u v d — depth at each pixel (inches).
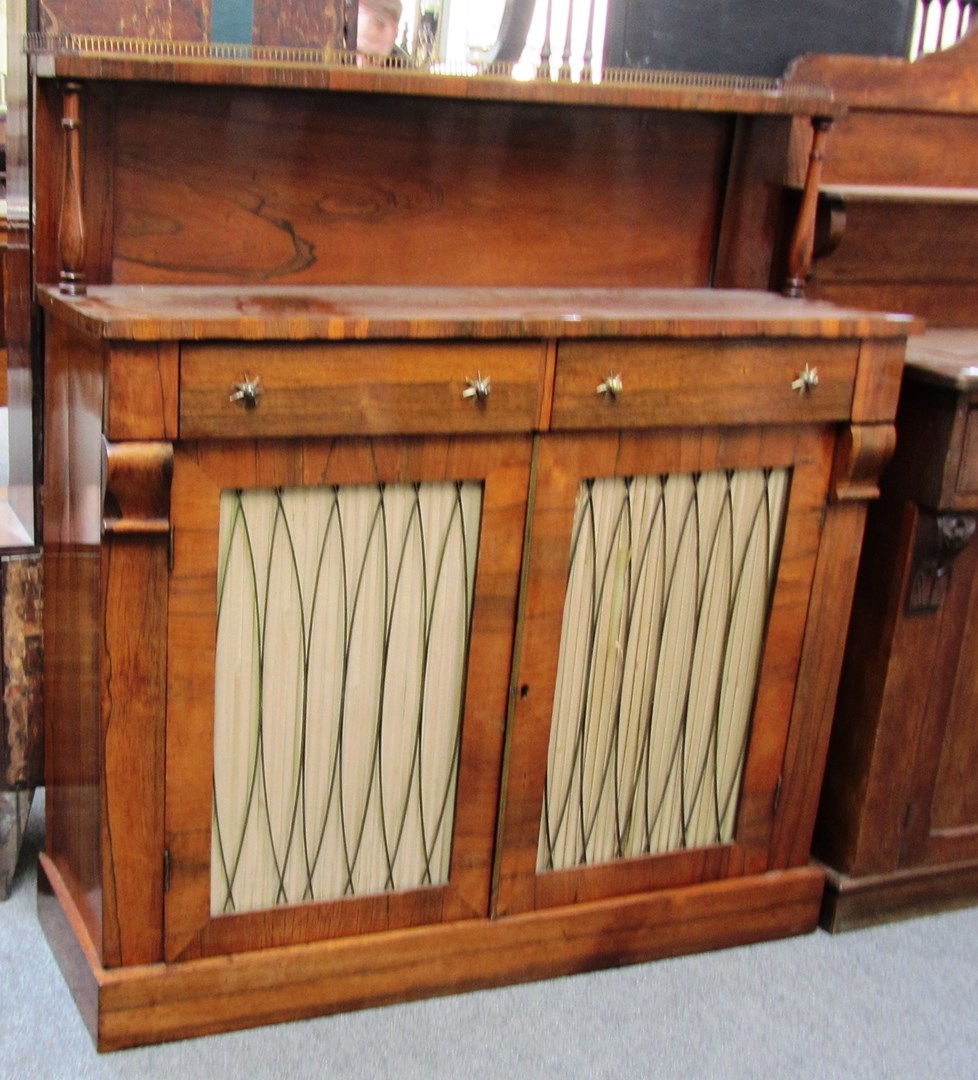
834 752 98.2
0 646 90.7
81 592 77.7
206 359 69.6
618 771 88.8
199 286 83.1
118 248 81.6
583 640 84.5
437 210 89.0
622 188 93.7
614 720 87.4
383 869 84.4
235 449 72.4
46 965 86.7
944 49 103.6
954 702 97.3
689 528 85.7
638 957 92.2
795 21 99.7
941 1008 90.3
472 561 80.4
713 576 87.5
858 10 101.7
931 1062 84.7
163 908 78.6
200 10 82.0
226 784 78.5
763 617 90.1
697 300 90.7
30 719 92.5
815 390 84.5
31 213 81.3
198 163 81.9
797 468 87.0
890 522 92.0
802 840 96.3
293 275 86.4
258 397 71.1
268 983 81.8
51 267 81.7
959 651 95.7
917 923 100.3
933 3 104.7
